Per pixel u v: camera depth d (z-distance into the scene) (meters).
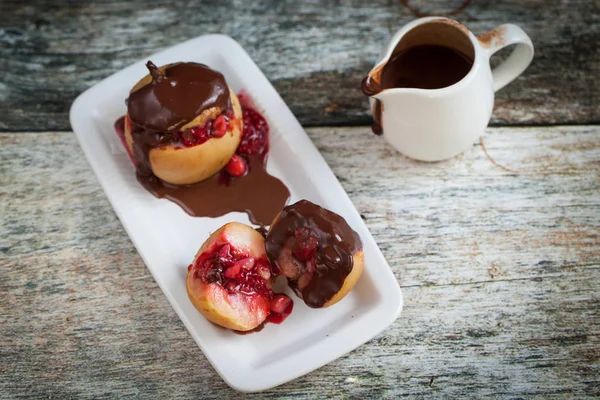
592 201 0.70
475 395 0.65
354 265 0.63
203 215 0.69
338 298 0.64
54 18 0.77
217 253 0.65
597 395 0.65
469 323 0.67
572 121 0.73
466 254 0.69
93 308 0.68
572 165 0.71
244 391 0.63
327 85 0.75
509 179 0.71
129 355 0.67
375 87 0.64
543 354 0.66
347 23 0.77
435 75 0.67
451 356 0.66
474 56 0.66
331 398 0.66
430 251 0.69
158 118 0.65
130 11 0.78
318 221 0.64
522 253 0.69
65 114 0.74
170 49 0.73
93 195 0.72
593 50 0.75
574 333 0.66
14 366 0.67
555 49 0.75
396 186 0.71
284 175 0.70
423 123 0.66
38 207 0.71
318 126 0.73
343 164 0.72
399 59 0.68
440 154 0.69
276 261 0.65
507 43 0.65
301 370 0.63
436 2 0.77
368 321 0.65
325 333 0.65
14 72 0.76
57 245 0.70
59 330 0.68
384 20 0.77
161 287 0.66
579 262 0.68
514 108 0.73
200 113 0.66
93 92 0.71
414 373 0.66
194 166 0.67
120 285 0.69
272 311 0.66
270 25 0.77
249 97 0.72
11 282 0.69
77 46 0.77
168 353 0.67
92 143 0.70
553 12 0.76
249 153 0.70
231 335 0.65
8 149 0.73
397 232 0.70
